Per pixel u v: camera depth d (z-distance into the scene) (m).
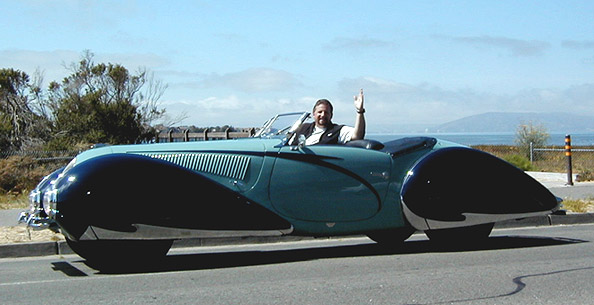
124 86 26.80
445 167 7.82
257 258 7.85
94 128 25.25
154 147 7.13
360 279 6.24
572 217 11.23
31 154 17.91
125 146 7.23
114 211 6.54
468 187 7.88
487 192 7.95
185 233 6.75
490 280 6.10
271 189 7.13
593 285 5.85
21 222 7.11
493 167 8.04
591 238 9.07
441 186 7.76
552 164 22.58
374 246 8.68
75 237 6.55
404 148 7.79
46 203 6.68
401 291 5.67
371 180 7.54
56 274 6.96
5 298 5.76
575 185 16.30
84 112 25.52
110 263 7.04
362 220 7.53
